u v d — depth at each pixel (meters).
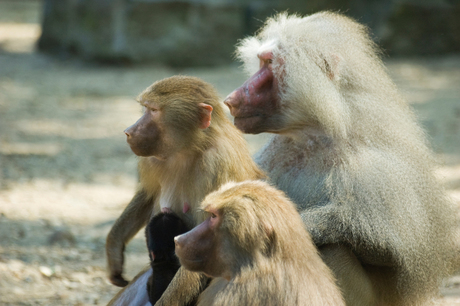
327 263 8.31
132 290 9.68
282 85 9.14
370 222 8.23
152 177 9.53
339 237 8.30
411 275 8.63
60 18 41.97
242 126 9.43
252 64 9.97
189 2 38.06
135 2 37.66
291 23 9.34
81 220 15.55
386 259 8.48
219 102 9.37
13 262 12.53
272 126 9.34
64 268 12.55
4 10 62.50
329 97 8.63
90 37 39.44
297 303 7.00
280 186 9.44
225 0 38.81
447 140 22.75
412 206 8.42
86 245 13.88
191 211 9.12
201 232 7.57
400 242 8.31
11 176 18.95
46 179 18.97
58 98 31.16
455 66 37.06
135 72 37.31
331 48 8.88
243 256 7.31
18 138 23.80
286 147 9.68
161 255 9.05
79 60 40.19
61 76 36.19
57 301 11.01
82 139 24.25
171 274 9.10
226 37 39.03
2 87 32.97
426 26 39.34
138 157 9.87
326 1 39.47
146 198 10.09
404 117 9.30
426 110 27.53
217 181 8.72
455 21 39.44
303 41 8.96
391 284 8.97
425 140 10.09
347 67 8.94
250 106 9.34
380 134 8.74
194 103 8.97
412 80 33.91
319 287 7.25
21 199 16.86
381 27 39.25
